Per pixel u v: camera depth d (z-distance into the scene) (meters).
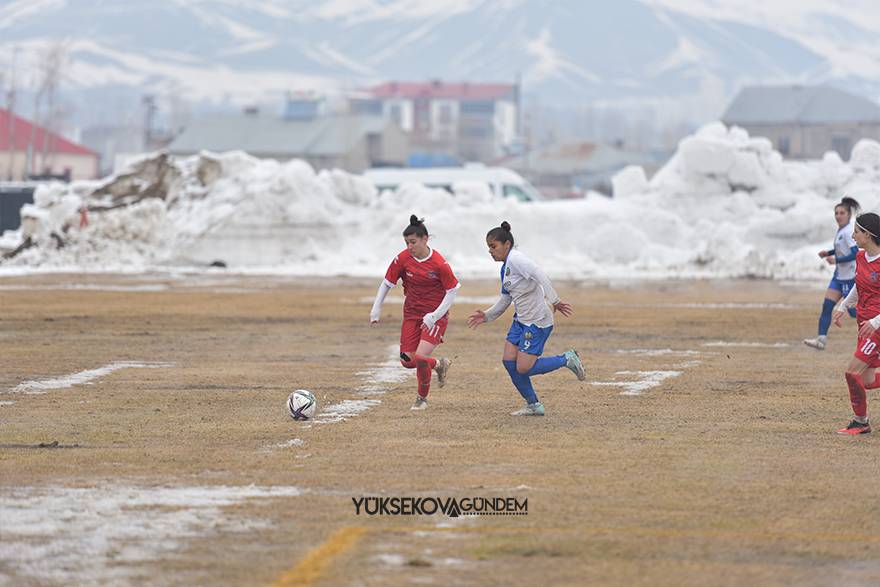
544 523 30.91
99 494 33.75
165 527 30.28
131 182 159.75
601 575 26.73
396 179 196.88
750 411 48.69
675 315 90.94
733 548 28.81
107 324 82.69
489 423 45.66
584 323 85.12
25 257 146.12
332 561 27.53
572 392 53.66
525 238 149.50
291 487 34.69
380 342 73.25
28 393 52.94
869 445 41.62
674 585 26.12
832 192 161.62
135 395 52.50
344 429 44.28
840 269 67.44
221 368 61.47
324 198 155.25
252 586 25.81
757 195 160.38
